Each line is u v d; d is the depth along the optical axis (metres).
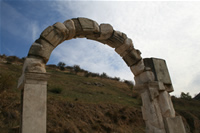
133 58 7.98
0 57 44.34
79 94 25.77
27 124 4.51
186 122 25.03
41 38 5.82
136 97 34.84
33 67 5.20
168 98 7.57
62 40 6.42
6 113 12.98
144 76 7.75
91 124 17.47
